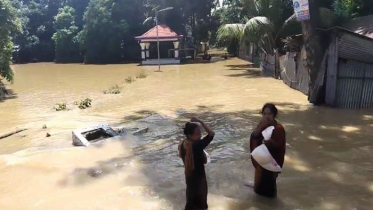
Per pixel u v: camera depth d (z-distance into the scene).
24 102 16.22
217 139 8.62
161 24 41.09
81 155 7.73
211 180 6.02
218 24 45.16
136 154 7.72
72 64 43.12
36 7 54.66
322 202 5.11
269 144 4.91
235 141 8.38
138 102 14.61
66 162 7.31
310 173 6.26
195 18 46.12
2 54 19.64
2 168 7.08
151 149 8.04
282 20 25.41
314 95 12.62
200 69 28.89
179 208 5.06
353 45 11.50
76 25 48.75
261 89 16.81
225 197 5.31
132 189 5.78
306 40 12.60
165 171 6.62
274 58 21.70
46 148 8.84
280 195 5.37
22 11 53.06
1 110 14.51
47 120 12.18
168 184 5.97
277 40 25.38
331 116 10.70
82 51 46.84
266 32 24.14
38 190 5.98
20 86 22.25
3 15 19.53
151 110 12.84
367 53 11.48
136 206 5.18
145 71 29.11
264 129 5.04
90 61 44.09
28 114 13.48
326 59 12.16
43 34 53.97
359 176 6.08
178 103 13.97
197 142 4.55
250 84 18.67
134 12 44.19
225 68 29.05
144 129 9.67
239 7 32.78
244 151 7.61
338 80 11.86
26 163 7.30
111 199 5.45
